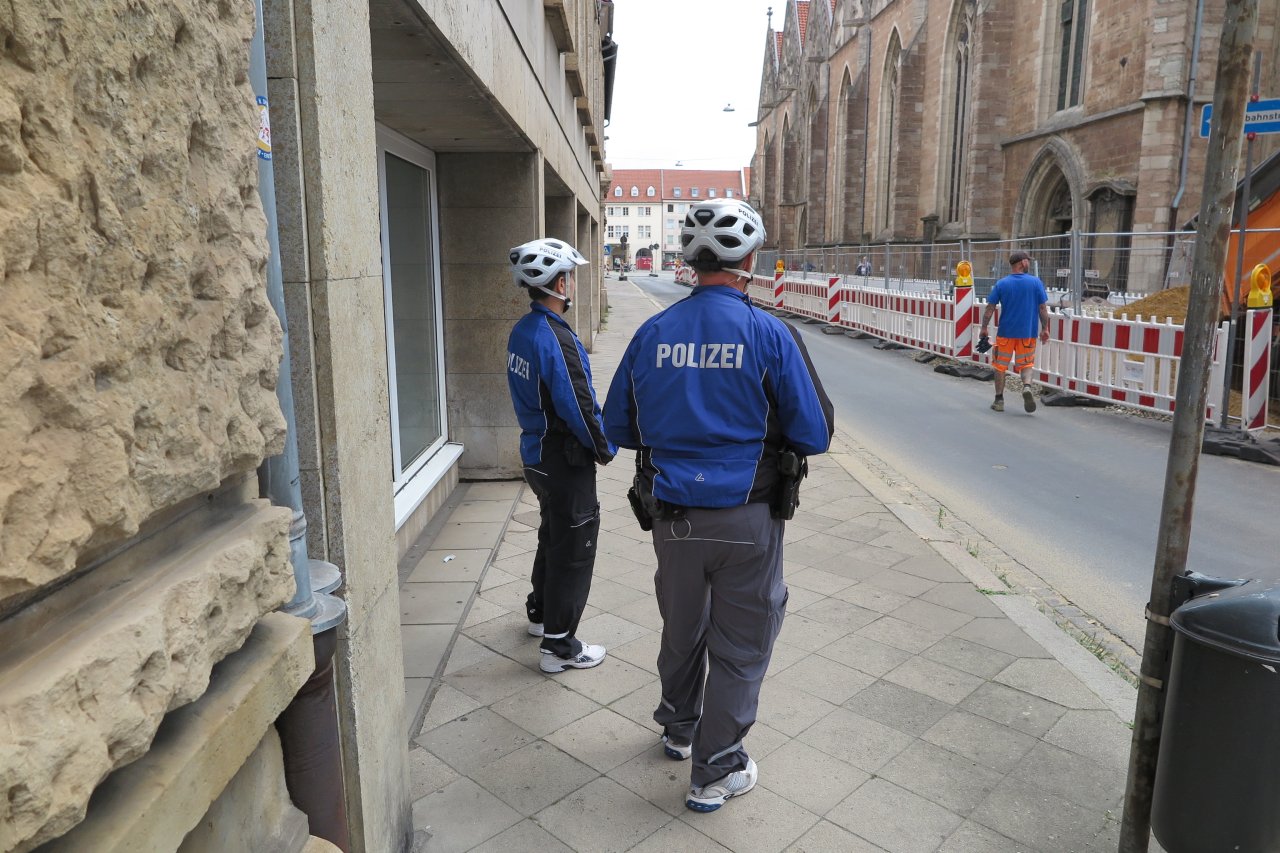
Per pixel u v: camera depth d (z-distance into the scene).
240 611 1.43
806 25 60.25
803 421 2.58
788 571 5.16
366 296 2.32
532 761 3.19
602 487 7.32
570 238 12.59
